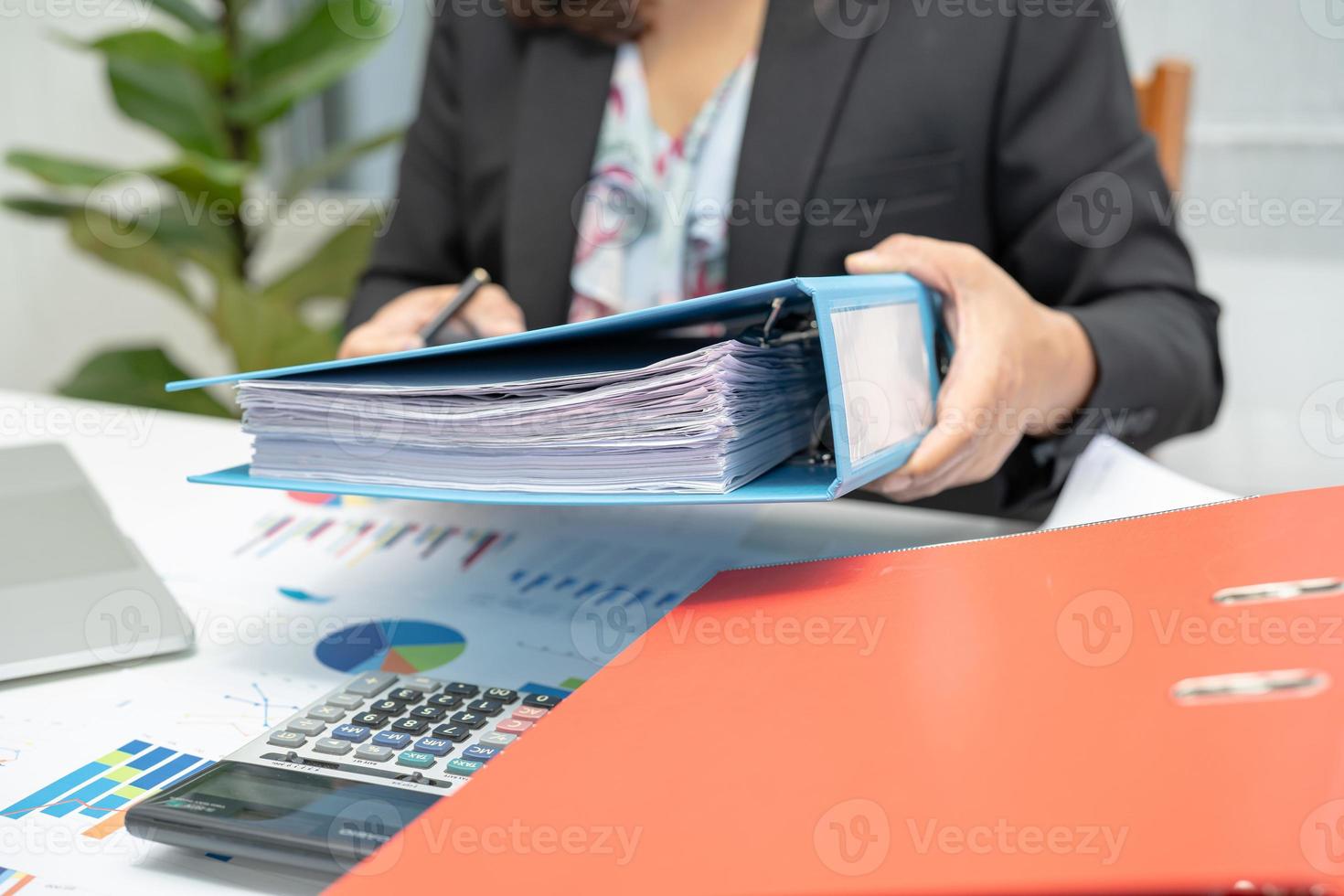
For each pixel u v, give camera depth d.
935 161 0.82
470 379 0.43
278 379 0.43
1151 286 0.77
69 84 2.12
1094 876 0.20
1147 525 0.39
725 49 0.89
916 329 0.48
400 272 1.03
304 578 0.54
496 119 0.95
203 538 0.60
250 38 1.85
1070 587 0.34
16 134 2.04
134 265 1.76
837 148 0.82
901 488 0.47
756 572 0.42
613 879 0.23
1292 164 1.70
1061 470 0.60
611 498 0.39
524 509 0.66
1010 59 0.82
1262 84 1.70
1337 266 1.71
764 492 0.38
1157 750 0.23
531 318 0.90
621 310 0.90
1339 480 1.76
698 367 0.37
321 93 2.35
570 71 0.90
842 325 0.38
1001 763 0.24
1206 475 1.82
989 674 0.29
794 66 0.82
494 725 0.36
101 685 0.42
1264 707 0.24
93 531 0.53
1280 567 0.32
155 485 0.70
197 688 0.42
